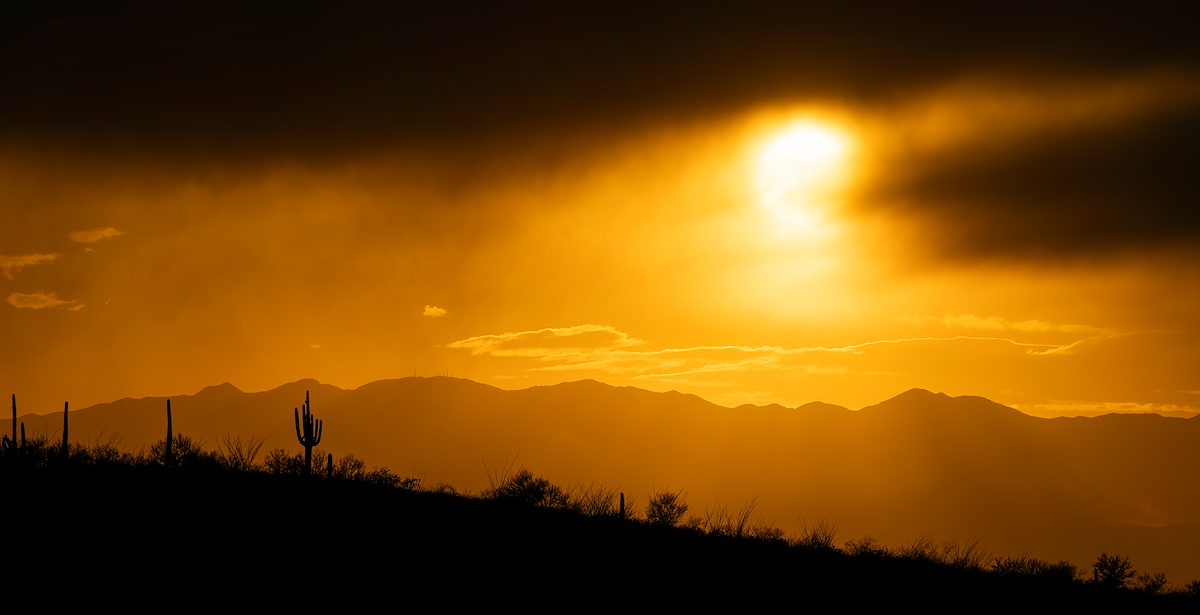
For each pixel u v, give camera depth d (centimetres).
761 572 8088
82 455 8725
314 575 6000
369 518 7844
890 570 9312
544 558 7288
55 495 7225
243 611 5225
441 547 7144
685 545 9006
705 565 8031
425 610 5584
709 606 6575
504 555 7181
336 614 5331
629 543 8588
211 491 7988
